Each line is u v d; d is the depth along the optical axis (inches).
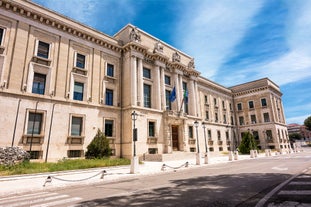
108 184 435.5
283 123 2137.1
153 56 1202.0
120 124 1024.9
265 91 1999.3
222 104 1979.6
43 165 622.5
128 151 960.9
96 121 929.5
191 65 1493.6
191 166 730.2
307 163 671.8
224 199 257.4
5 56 706.8
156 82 1179.9
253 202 237.0
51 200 300.2
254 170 547.5
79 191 368.2
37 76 788.6
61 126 805.2
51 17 841.5
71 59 898.1
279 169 544.4
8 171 513.7
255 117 2028.8
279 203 226.8
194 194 293.3
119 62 1107.3
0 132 653.9
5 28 726.5
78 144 843.4
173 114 1187.3
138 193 321.7
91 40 989.8
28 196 338.0
